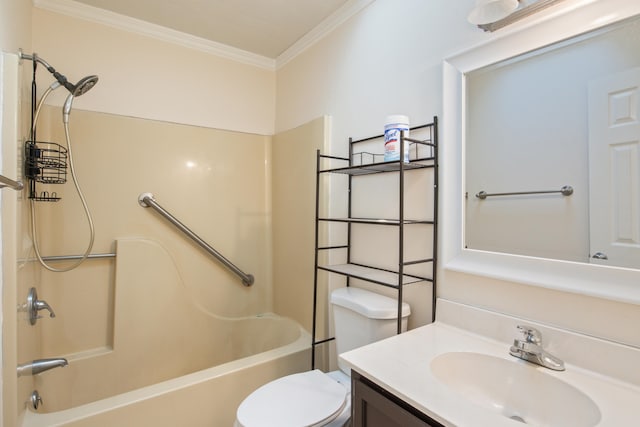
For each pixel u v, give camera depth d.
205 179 2.12
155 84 1.94
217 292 2.14
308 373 1.35
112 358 1.76
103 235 1.80
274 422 1.04
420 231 1.26
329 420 1.08
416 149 1.29
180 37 2.00
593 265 0.83
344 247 1.62
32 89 1.45
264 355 1.65
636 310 0.78
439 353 0.93
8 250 0.97
